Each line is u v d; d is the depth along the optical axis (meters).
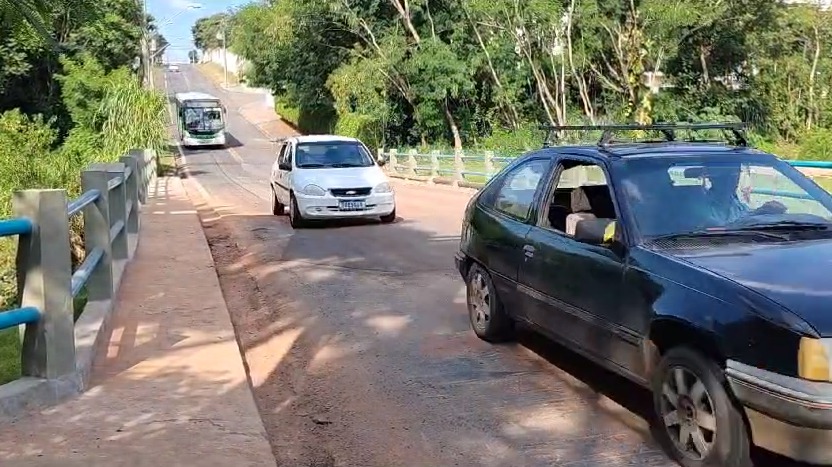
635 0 32.88
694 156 5.45
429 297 8.66
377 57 41.69
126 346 6.26
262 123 74.88
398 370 6.14
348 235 13.74
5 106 34.34
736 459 3.86
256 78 64.44
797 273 4.02
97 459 4.10
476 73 40.81
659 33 32.28
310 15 43.88
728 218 5.02
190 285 8.59
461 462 4.47
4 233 4.66
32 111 35.12
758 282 3.94
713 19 32.19
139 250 11.02
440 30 41.19
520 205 6.28
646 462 4.39
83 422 4.62
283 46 47.84
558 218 6.06
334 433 4.95
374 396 5.59
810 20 34.00
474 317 6.93
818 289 3.80
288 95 58.28
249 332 7.49
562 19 34.66
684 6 31.48
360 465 4.47
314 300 8.66
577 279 5.15
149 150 25.69
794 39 35.38
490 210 6.71
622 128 5.75
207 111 55.81
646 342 4.45
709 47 35.41
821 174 15.93
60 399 4.98
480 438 4.80
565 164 5.92
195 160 47.31
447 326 7.42
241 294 9.23
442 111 41.66
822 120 34.81
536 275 5.70
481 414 5.19
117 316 7.22
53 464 4.02
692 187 5.19
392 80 40.94
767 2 33.03
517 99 40.31
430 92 39.81
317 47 46.31
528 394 5.54
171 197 20.97
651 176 5.21
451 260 10.98
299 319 7.86
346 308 8.25
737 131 5.94
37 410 4.82
